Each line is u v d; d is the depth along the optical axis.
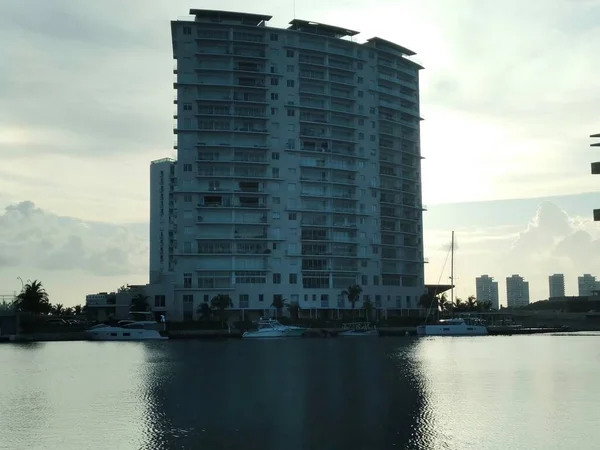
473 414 35.62
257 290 158.62
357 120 175.75
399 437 30.09
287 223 163.00
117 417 35.72
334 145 171.00
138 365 68.06
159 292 153.00
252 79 163.50
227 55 160.38
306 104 168.00
